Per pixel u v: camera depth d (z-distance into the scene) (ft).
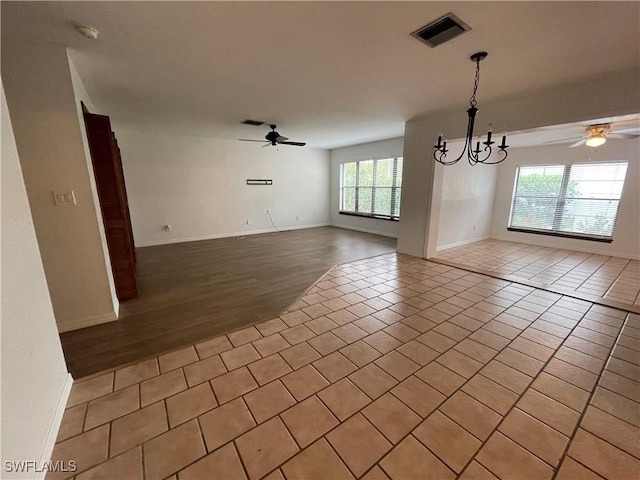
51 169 7.26
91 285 8.23
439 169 14.76
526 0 5.07
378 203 23.63
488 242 20.31
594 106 9.02
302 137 20.06
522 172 19.92
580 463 4.29
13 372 3.71
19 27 6.06
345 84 9.39
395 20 5.76
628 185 15.51
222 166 21.61
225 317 8.91
